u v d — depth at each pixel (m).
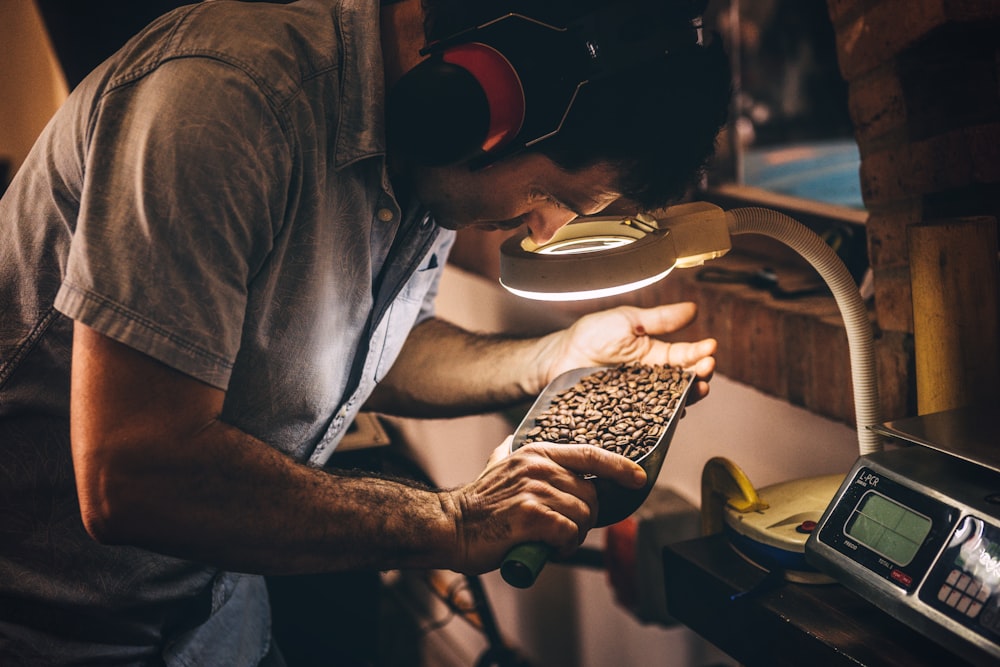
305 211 0.91
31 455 0.96
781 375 1.33
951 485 0.79
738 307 1.40
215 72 0.82
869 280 1.33
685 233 0.93
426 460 2.69
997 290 0.92
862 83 1.24
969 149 1.09
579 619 2.10
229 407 0.96
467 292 2.30
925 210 1.15
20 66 2.38
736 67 2.03
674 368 1.15
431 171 0.92
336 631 1.88
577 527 0.88
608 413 1.07
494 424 2.20
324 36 0.91
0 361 0.94
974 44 1.14
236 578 1.14
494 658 2.11
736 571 0.98
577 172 0.88
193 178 0.79
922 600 0.76
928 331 0.94
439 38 0.88
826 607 0.90
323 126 0.90
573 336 1.22
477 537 0.89
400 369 1.33
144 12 2.07
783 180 2.06
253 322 0.91
